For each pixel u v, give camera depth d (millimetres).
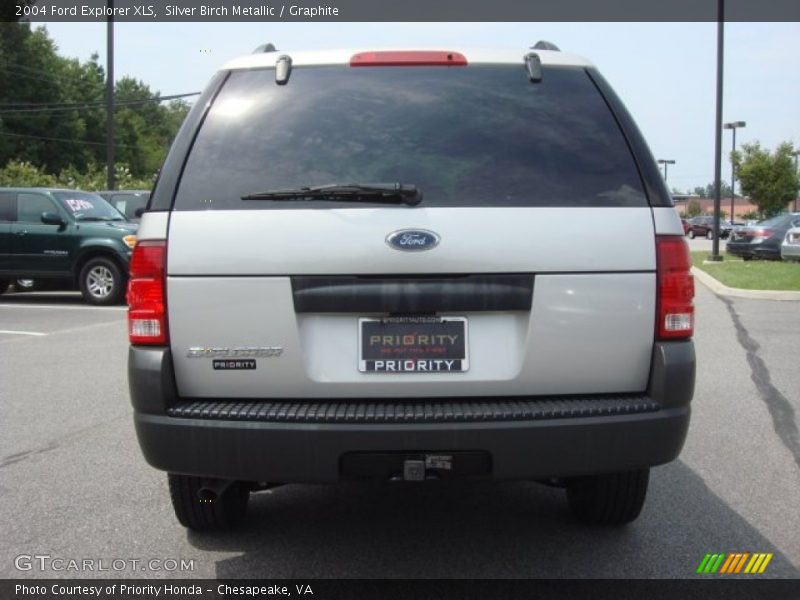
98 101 66000
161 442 2977
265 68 3311
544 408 2959
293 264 2951
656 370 3031
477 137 3148
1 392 6953
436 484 4613
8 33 56562
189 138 3164
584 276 2996
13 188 14000
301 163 3107
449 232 2961
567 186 3076
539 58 3340
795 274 17141
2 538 3855
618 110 3244
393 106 3219
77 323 11406
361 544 3789
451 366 3010
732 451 5230
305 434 2889
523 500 4379
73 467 4918
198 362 3004
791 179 48656
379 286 2955
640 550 3699
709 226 57375
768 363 8148
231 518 3842
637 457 2984
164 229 3012
